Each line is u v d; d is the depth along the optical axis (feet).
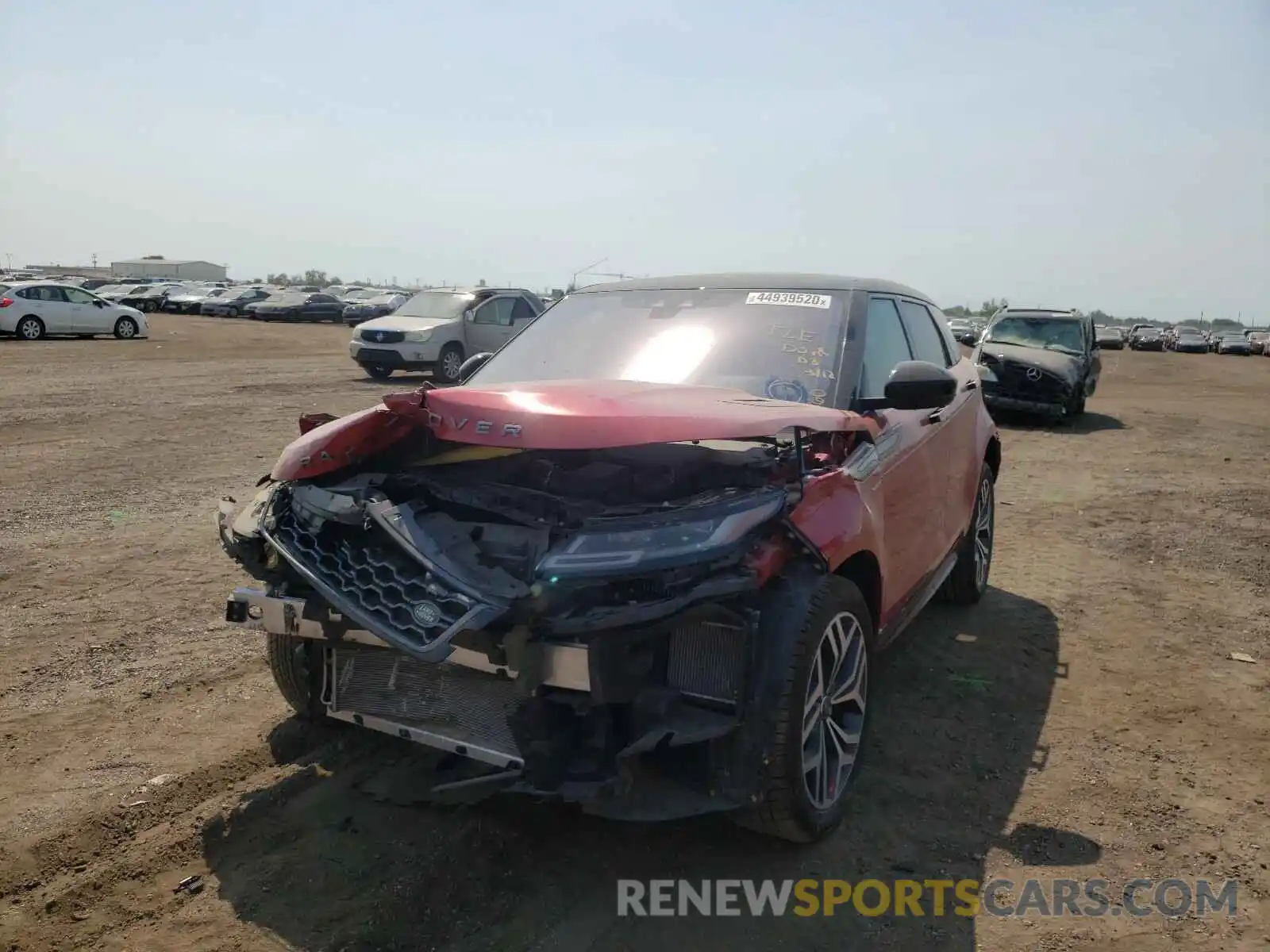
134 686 14.10
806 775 10.14
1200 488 31.94
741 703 9.32
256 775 11.64
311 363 73.36
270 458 31.89
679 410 9.80
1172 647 16.90
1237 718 14.11
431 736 10.05
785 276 15.15
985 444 18.38
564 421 9.45
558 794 8.93
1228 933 9.34
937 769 12.44
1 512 23.85
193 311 165.07
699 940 9.05
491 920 9.20
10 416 39.70
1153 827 11.19
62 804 10.92
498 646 8.78
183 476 28.71
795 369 13.05
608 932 9.12
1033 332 52.44
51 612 16.99
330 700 11.03
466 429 9.86
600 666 8.71
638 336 14.34
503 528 9.52
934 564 15.17
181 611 17.22
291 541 10.33
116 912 9.14
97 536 21.90
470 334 58.49
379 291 207.21
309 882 9.61
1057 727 13.71
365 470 11.41
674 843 10.64
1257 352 208.85
